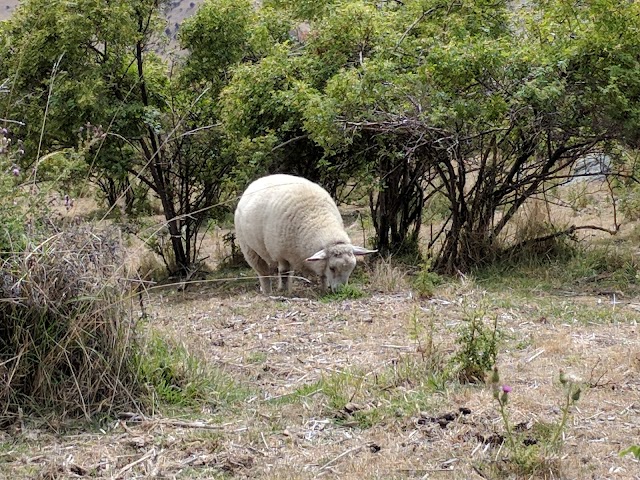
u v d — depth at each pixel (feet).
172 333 14.56
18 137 23.21
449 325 16.15
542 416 11.77
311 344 15.39
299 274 21.01
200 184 26.32
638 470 10.36
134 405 12.07
